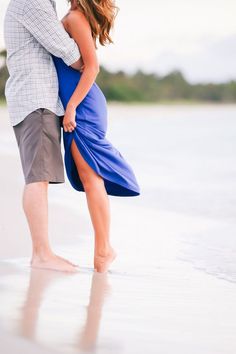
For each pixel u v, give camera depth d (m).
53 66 5.37
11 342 3.52
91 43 5.33
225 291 4.89
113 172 5.44
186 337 3.85
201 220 7.70
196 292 4.82
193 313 4.31
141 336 3.80
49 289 4.62
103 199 5.40
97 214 5.38
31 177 5.30
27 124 5.31
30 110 5.29
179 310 4.36
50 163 5.32
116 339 3.71
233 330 4.01
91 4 5.39
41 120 5.29
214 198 9.19
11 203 7.57
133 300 4.52
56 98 5.36
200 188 10.12
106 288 4.78
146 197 9.16
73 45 5.29
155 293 4.73
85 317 4.05
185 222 7.54
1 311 4.03
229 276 5.32
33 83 5.30
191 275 5.31
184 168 12.66
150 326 3.99
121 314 4.18
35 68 5.32
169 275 5.28
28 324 3.82
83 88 5.31
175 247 6.29
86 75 5.31
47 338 3.62
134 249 6.14
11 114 5.41
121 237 6.63
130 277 5.16
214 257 5.93
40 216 5.29
